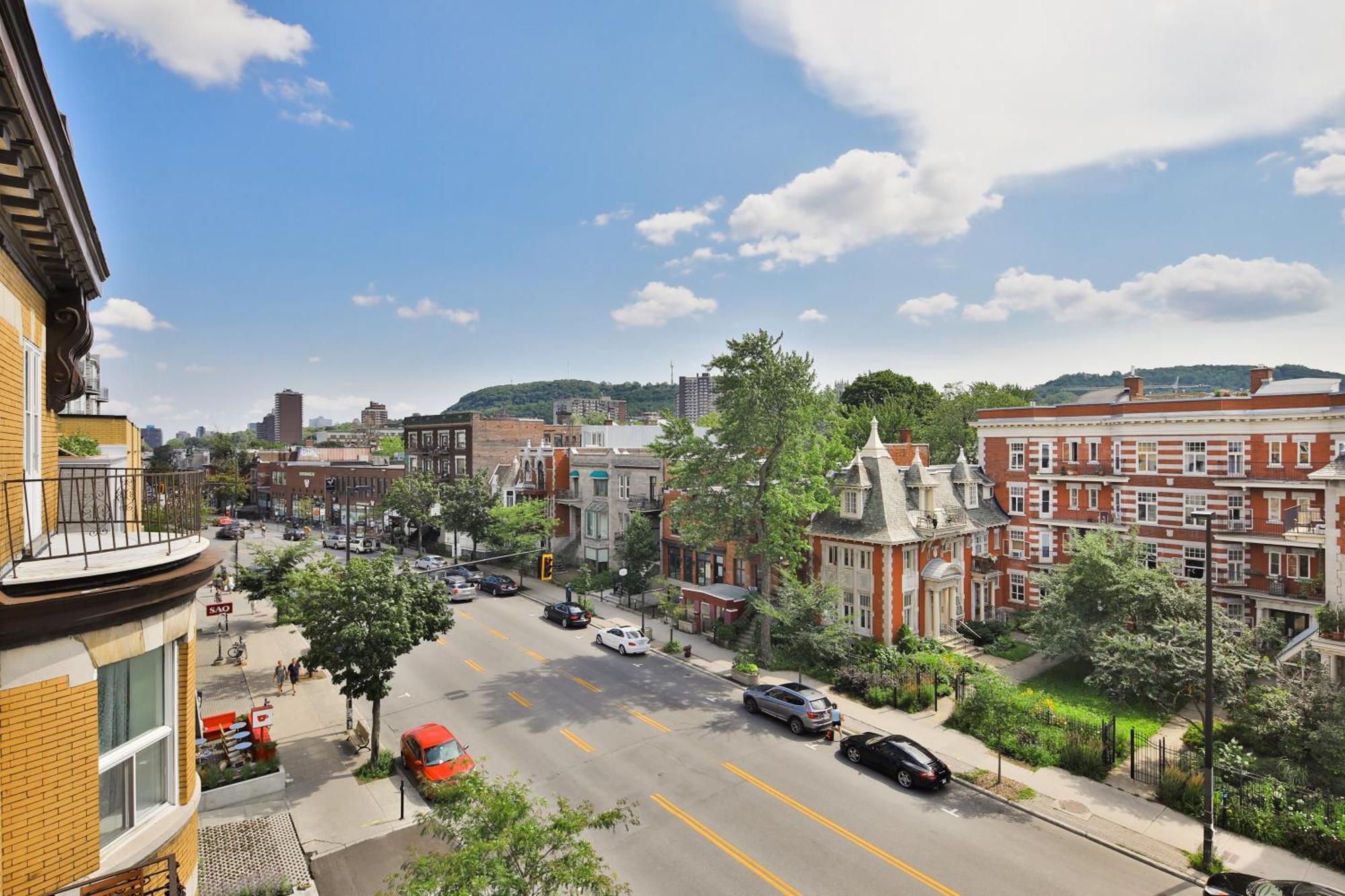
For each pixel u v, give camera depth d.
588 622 41.44
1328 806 18.45
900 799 20.73
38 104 6.21
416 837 18.48
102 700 8.23
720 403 33.97
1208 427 35.47
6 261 7.71
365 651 21.67
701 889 16.39
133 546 8.88
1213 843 18.33
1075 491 41.00
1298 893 14.41
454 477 69.69
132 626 8.08
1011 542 43.72
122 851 8.03
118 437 21.66
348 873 16.86
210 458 115.75
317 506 92.38
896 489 36.41
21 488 8.19
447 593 25.72
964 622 38.53
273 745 21.92
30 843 7.07
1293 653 27.14
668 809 19.95
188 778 9.37
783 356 32.75
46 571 7.39
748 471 33.44
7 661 6.89
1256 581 33.31
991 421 44.53
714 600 39.19
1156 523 37.38
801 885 16.56
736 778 21.89
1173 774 20.66
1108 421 39.16
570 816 11.84
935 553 37.72
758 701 27.08
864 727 26.20
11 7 5.09
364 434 152.00
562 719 26.59
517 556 52.88
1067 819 19.56
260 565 37.44
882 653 31.97
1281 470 33.28
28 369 9.05
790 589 32.69
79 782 7.45
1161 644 23.66
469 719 26.52
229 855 17.23
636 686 30.50
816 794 20.94
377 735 22.45
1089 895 16.31
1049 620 29.14
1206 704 17.39
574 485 58.69
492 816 11.59
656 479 50.03
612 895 11.55
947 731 25.95
